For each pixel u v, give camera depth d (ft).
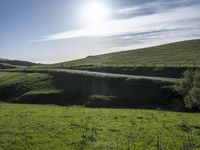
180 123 115.14
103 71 385.50
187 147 78.64
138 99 234.99
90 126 107.14
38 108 167.22
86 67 422.41
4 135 93.61
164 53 524.11
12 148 81.00
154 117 131.23
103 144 84.28
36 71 402.52
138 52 613.11
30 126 105.91
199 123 117.08
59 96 271.49
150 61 437.17
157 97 231.30
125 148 80.84
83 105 246.68
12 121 115.34
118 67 384.06
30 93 284.00
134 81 266.77
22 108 166.61
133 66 374.22
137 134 96.12
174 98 223.71
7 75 399.44
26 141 86.94
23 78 352.28
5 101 282.97
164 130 102.42
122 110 163.22
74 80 310.65
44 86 308.40
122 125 110.11
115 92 257.14
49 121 115.65
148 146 82.84
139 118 128.26
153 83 254.06
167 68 330.34
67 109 161.79
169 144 84.89
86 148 80.74
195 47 545.03
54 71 366.22
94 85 283.38
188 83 178.50
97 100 245.04
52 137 91.66
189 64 347.97
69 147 81.51
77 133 96.43
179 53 494.18
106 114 138.41
